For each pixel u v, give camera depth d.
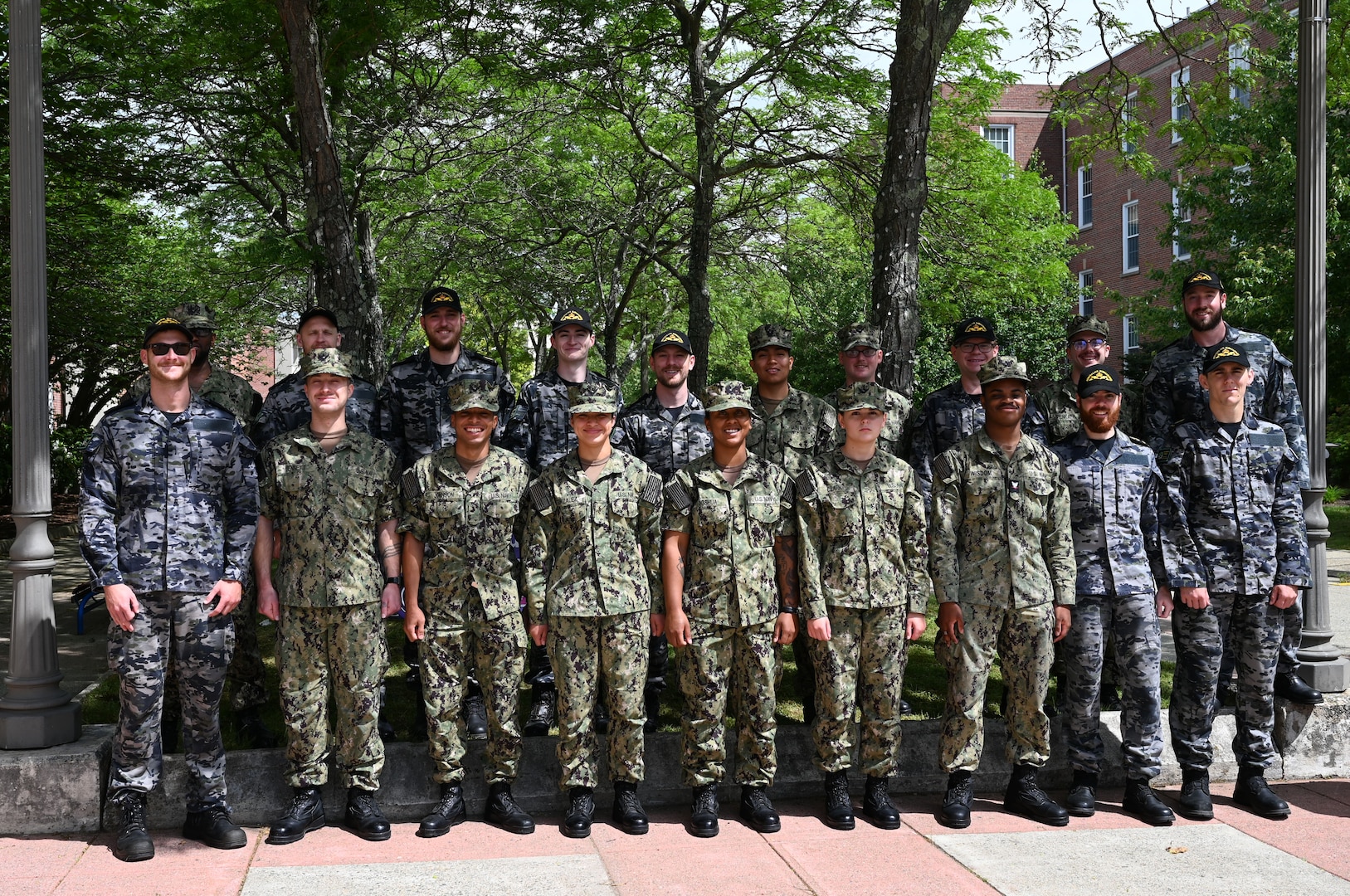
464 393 4.63
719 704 4.72
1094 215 28.09
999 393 4.85
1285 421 5.49
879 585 4.74
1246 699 5.06
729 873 4.21
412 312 21.19
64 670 6.80
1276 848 4.53
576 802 4.67
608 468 4.71
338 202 8.28
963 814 4.77
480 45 11.20
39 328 4.72
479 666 4.68
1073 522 5.02
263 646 7.24
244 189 14.98
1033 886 4.11
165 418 4.45
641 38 12.55
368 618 4.58
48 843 4.43
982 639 4.84
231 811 4.67
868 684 4.81
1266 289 15.09
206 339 5.97
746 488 4.75
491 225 17.89
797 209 17.00
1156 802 4.86
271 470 4.59
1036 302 17.81
